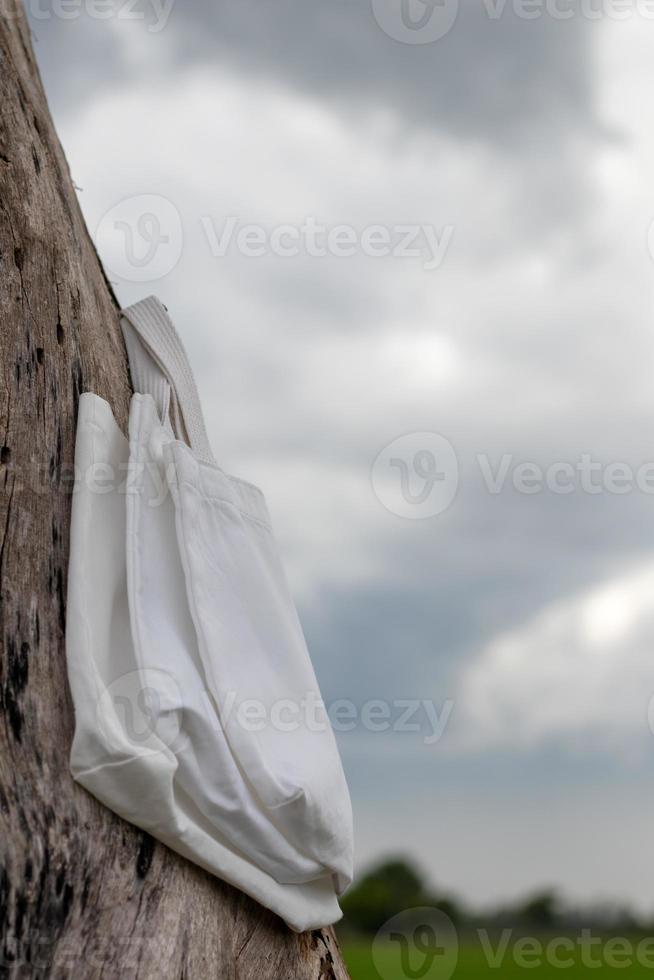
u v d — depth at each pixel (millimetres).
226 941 1531
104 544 1606
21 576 1550
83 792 1406
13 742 1400
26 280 1813
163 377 2035
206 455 2062
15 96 2014
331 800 1625
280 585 1861
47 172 2006
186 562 1605
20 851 1312
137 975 1344
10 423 1671
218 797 1477
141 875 1425
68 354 1821
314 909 1651
